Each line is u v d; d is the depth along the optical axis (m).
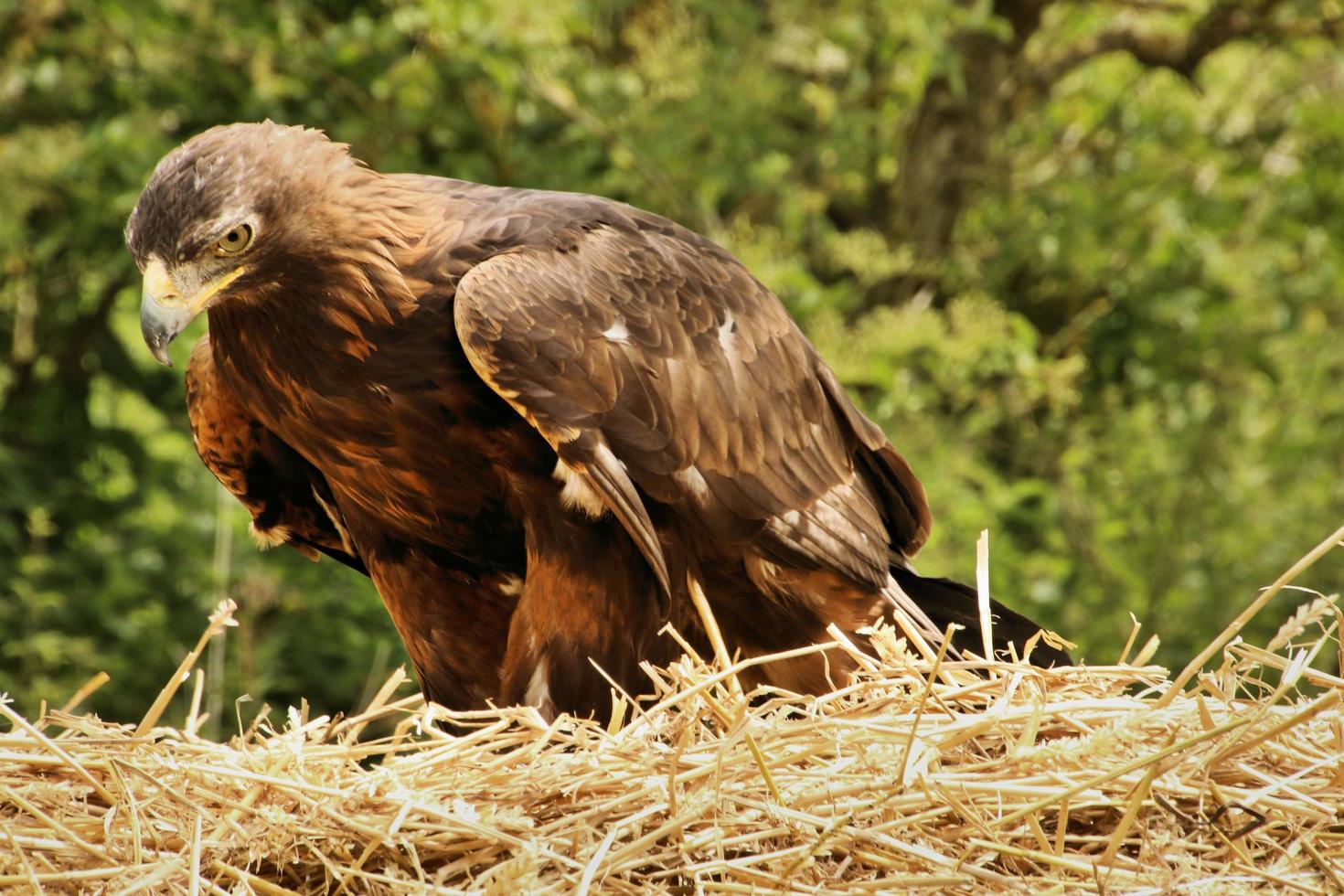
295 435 7.59
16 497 16.41
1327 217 21.47
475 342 6.94
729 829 5.30
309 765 5.59
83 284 17.56
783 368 8.00
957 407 17.62
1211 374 20.47
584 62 17.19
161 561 15.92
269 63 16.14
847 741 5.53
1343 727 5.49
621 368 7.22
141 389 17.84
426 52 16.06
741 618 8.07
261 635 14.65
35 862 5.14
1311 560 5.74
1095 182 20.48
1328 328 21.45
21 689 14.97
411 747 5.82
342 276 7.07
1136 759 5.31
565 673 7.30
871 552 8.18
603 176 17.28
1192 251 20.80
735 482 7.63
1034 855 5.18
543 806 5.41
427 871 5.29
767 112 17.03
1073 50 20.22
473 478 7.47
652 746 5.63
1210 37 19.97
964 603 8.65
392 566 8.21
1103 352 20.50
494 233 7.34
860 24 17.81
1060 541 18.38
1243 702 5.76
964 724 5.59
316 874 5.34
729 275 8.02
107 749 5.55
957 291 19.52
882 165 19.89
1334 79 21.39
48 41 17.00
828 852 5.29
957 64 16.91
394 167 15.91
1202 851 5.30
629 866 5.16
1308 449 19.95
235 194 6.84
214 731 12.39
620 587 7.33
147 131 16.08
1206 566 18.61
